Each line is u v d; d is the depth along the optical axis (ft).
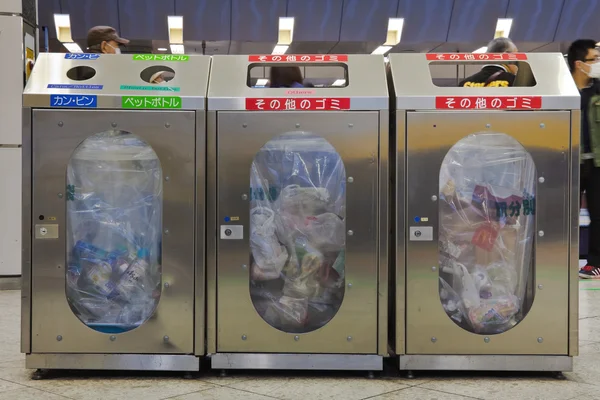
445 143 12.32
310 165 12.73
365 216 12.39
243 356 12.46
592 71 23.03
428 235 12.35
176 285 12.38
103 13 56.65
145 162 12.67
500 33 61.16
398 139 12.32
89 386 11.85
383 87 12.47
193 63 12.84
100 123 12.34
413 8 59.36
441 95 12.30
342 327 12.41
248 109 12.40
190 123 12.35
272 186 12.75
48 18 56.34
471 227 12.69
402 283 12.39
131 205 12.72
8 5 22.76
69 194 12.58
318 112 12.37
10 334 15.87
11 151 22.84
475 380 12.30
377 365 12.40
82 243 12.69
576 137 12.37
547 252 12.42
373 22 59.93
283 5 58.23
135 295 12.71
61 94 12.34
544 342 12.43
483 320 12.63
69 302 12.55
